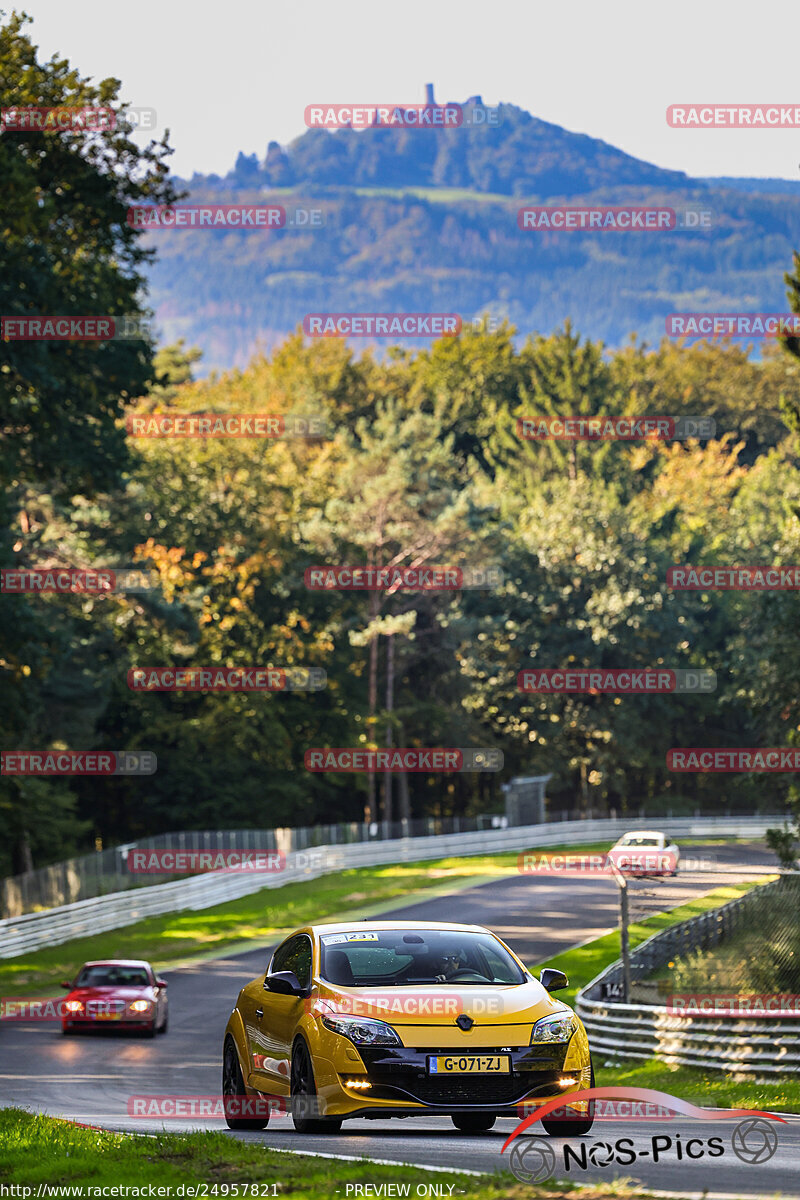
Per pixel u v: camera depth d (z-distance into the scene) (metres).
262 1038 42.34
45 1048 95.12
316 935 42.31
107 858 175.12
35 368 129.62
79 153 139.00
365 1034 37.47
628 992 100.38
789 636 142.62
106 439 146.75
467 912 177.75
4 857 196.50
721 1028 86.25
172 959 153.50
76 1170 33.38
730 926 121.75
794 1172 34.84
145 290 147.25
